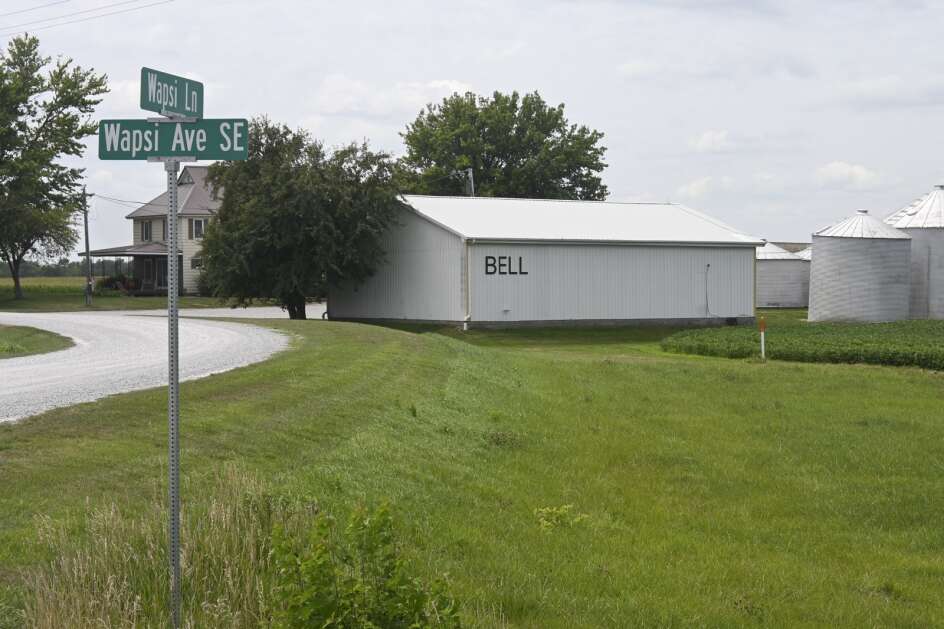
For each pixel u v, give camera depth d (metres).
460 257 44.88
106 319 41.53
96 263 93.19
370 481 11.04
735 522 12.02
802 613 8.88
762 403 21.47
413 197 51.78
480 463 13.87
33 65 67.31
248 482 9.08
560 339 42.53
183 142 6.39
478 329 44.47
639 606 8.56
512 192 82.94
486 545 9.68
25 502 8.26
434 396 18.36
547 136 85.62
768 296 72.50
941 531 11.91
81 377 17.42
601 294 46.91
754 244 49.88
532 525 11.02
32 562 6.97
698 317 49.12
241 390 15.31
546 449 15.55
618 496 12.97
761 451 16.25
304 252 50.16
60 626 6.07
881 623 8.76
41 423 11.49
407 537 9.24
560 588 8.78
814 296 56.06
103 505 8.29
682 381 25.36
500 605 7.99
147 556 7.23
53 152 65.50
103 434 11.13
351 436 13.09
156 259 77.69
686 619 8.34
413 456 12.88
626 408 20.53
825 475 14.66
